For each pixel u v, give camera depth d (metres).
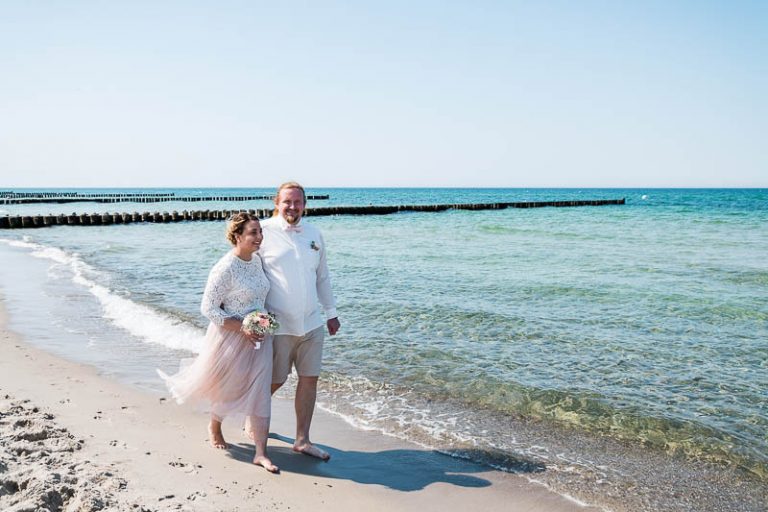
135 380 5.98
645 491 3.98
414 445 4.67
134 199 81.50
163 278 13.19
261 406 4.15
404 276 13.27
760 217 39.34
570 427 5.11
